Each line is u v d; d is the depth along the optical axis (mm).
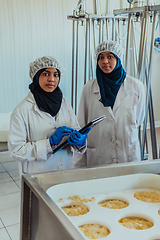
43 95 1608
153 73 5652
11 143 1536
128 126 1974
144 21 2229
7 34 4176
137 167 1210
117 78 1946
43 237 892
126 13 2352
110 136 1998
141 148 2619
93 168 1149
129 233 844
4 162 3832
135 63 2865
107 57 1908
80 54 4777
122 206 1026
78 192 1100
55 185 1066
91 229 869
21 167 1668
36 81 1598
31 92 1620
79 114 2141
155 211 976
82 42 4746
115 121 1969
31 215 1011
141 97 2000
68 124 1714
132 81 1991
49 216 828
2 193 2879
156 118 5926
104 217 938
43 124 1620
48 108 1623
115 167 1179
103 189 1129
